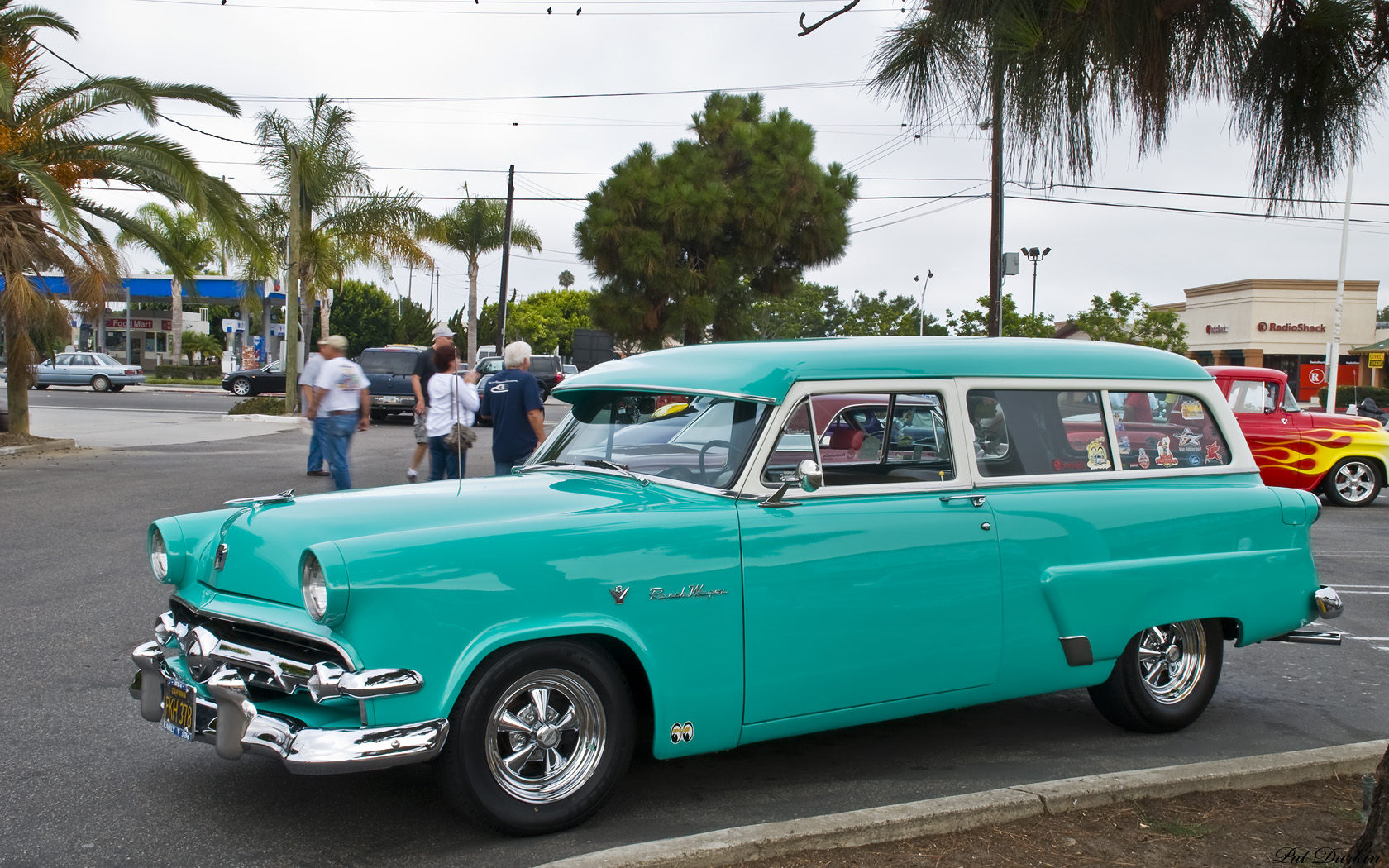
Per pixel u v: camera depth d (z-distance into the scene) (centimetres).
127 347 4747
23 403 1783
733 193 2897
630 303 2941
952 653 450
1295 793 425
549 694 383
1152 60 387
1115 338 3553
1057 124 396
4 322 1700
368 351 2627
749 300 3145
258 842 379
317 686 340
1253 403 1508
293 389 2659
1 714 508
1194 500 518
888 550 432
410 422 2677
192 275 1809
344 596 338
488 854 370
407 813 407
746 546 405
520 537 369
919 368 461
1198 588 512
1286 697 607
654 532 390
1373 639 753
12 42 1669
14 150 1595
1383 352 3972
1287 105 400
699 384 447
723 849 347
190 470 1482
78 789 423
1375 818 338
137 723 502
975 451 469
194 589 412
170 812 404
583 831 394
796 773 466
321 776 444
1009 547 463
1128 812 401
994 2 396
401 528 377
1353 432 1487
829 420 436
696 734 398
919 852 362
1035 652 472
